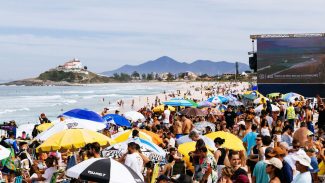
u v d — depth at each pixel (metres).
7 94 178.00
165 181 8.50
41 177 11.55
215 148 12.53
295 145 10.83
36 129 20.39
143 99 101.44
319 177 11.29
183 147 12.54
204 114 23.77
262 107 26.14
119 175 7.88
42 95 163.88
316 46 41.25
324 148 12.30
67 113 16.78
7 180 12.71
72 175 7.94
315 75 41.41
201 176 10.59
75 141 12.11
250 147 14.30
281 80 42.03
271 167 8.16
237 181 8.84
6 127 22.16
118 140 14.58
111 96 147.00
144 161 11.71
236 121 22.78
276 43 41.94
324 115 21.52
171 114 28.28
